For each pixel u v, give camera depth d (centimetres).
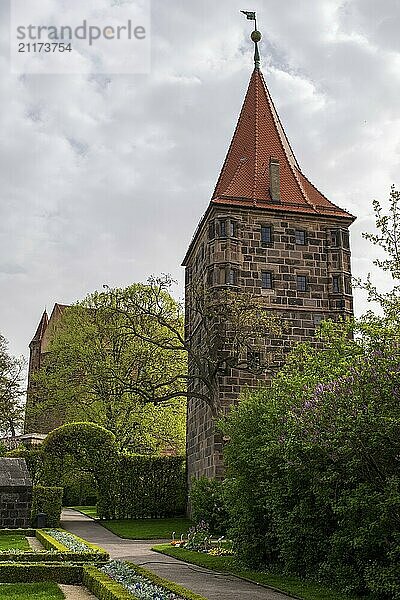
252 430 2192
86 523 3947
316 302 4028
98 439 4206
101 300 5391
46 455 4141
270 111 4681
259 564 2119
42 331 8556
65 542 2483
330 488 1731
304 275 4056
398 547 1489
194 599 1392
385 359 1616
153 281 4144
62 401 5362
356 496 1589
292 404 1911
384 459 1569
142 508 4259
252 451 2105
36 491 3484
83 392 5244
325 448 1644
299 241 4106
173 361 5191
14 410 6034
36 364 8306
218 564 2220
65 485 4191
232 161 4494
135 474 4291
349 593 1630
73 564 1886
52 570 1825
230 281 3931
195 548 2652
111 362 5172
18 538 2911
